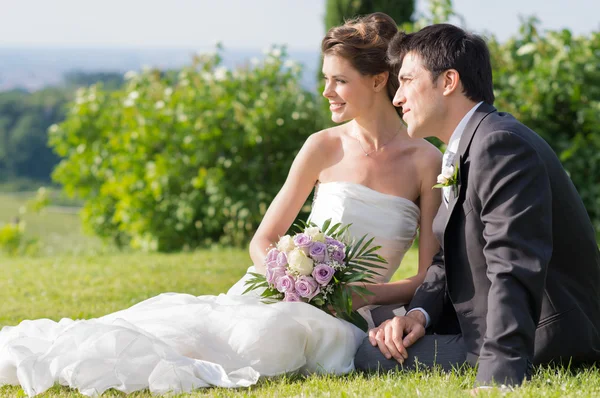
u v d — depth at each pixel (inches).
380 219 146.2
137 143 400.2
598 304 127.5
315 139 153.9
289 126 387.2
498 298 111.7
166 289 237.0
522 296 111.5
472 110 124.0
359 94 146.3
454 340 128.7
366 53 144.2
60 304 215.5
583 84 353.1
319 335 132.1
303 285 134.0
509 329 110.0
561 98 354.0
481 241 121.8
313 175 153.3
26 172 1635.1
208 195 394.6
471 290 124.6
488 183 116.6
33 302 219.1
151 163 393.7
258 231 153.4
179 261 310.2
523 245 112.3
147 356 124.0
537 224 113.6
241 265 293.3
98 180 443.2
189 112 392.5
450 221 125.1
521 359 110.0
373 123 148.9
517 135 117.0
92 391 120.3
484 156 117.6
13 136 1640.0
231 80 400.8
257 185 390.9
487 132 119.6
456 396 104.1
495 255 114.5
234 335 130.7
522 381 108.7
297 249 134.9
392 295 141.1
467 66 123.3
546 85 354.0
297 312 131.1
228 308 134.2
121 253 404.5
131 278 261.9
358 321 140.0
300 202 154.2
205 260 311.9
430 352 128.0
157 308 140.2
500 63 374.6
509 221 113.4
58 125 452.1
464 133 122.9
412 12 452.4
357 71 145.4
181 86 408.8
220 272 275.6
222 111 390.0
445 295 134.7
